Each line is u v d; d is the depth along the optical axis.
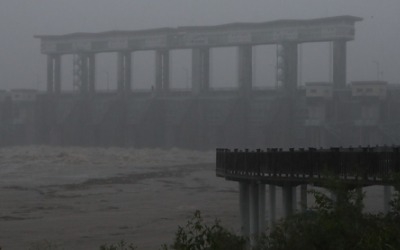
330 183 22.39
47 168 158.75
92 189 105.81
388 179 28.47
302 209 31.05
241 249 21.00
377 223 20.94
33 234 58.16
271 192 40.97
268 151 39.03
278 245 22.12
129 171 151.12
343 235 19.92
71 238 55.75
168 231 58.94
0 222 66.12
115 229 60.81
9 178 128.38
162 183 118.38
